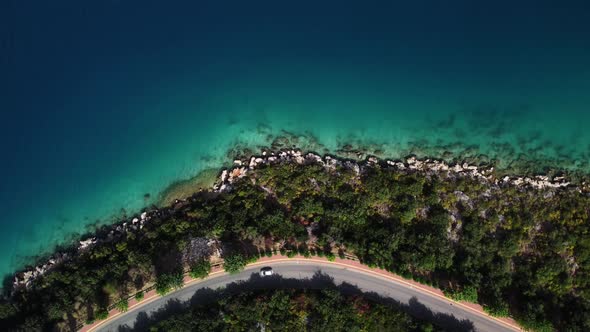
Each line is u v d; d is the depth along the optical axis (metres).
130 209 124.50
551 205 119.19
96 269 113.06
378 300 112.50
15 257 122.44
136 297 112.06
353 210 115.25
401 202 116.19
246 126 129.25
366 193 118.94
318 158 125.12
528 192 121.00
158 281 109.81
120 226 122.44
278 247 115.44
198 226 117.88
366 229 115.38
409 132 128.25
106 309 111.00
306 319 108.25
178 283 110.00
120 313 112.25
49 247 122.81
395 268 112.25
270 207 119.25
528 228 116.19
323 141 127.44
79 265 116.56
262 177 121.12
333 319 106.00
